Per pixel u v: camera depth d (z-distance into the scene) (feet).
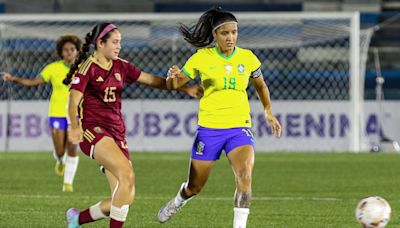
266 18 239.91
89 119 78.54
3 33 252.42
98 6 323.57
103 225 94.22
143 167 184.44
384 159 204.95
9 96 235.20
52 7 322.14
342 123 230.89
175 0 325.42
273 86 275.18
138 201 121.19
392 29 310.04
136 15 238.48
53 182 151.84
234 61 84.94
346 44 278.26
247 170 81.15
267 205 117.29
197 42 87.61
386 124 241.14
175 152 228.84
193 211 109.29
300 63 278.05
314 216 104.68
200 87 86.33
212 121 84.99
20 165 188.44
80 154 231.30
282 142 232.32
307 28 263.29
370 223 76.18
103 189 140.05
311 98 273.54
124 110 234.38
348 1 319.68
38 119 234.79
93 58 78.59
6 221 97.71
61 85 143.23
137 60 269.23
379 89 245.24
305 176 164.35
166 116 233.96
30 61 266.16
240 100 85.46
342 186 145.89
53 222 97.09
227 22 83.35
